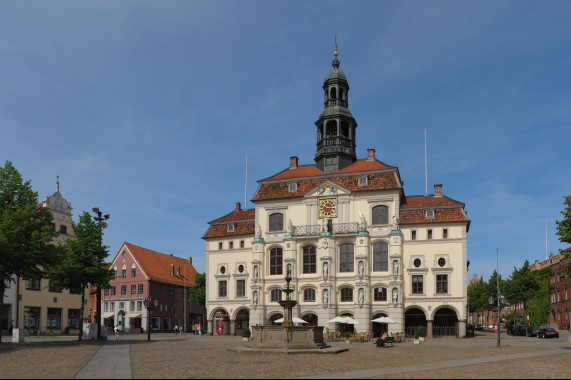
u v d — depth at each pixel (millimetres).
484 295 99688
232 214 71938
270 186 67062
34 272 41562
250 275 66188
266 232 65375
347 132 69875
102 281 49094
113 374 21109
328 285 59969
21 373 21297
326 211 63062
